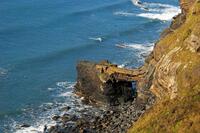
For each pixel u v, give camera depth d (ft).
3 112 252.21
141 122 169.78
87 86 268.00
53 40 380.37
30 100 269.64
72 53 357.41
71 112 253.03
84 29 414.62
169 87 198.59
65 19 432.66
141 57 350.43
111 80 257.75
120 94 263.29
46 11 446.60
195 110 147.43
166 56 213.25
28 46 361.30
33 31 394.11
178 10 497.87
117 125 229.86
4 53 343.05
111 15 463.42
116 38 398.21
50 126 235.81
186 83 182.60
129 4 504.02
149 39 401.08
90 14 456.45
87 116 245.86
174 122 147.23
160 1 529.45
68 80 302.66
